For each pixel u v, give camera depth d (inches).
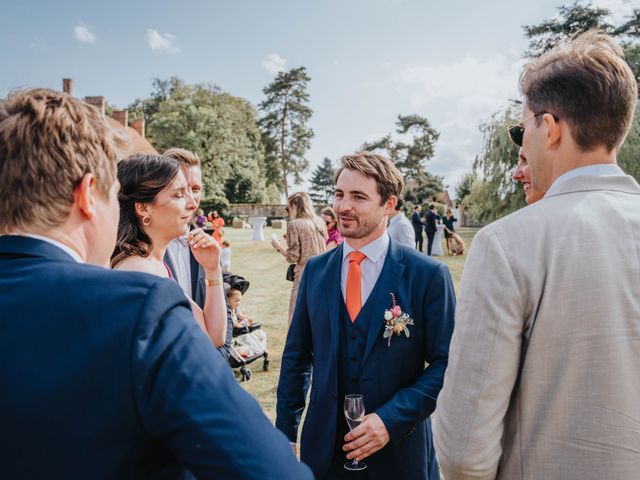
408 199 2039.9
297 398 77.8
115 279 29.2
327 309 73.5
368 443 62.1
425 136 2172.7
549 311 38.6
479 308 40.4
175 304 29.6
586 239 39.0
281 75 2290.8
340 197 74.6
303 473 27.9
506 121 743.7
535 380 39.7
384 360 69.4
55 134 30.0
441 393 43.6
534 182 46.8
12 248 30.0
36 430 25.5
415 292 71.4
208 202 1688.0
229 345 87.5
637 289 38.1
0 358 26.3
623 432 37.4
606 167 42.5
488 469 40.5
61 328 26.9
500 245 40.8
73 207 31.4
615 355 37.5
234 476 25.5
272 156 2330.2
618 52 42.4
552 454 39.1
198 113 1814.7
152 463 27.7
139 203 68.6
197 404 26.2
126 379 26.1
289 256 201.6
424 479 69.3
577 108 41.4
